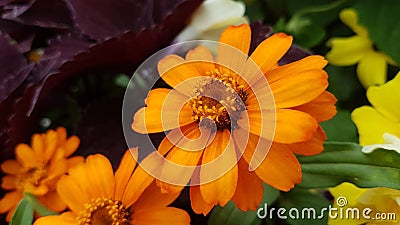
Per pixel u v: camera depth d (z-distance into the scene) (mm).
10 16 252
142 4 257
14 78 241
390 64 292
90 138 241
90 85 267
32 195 216
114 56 241
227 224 213
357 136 245
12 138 239
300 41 283
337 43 287
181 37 246
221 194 187
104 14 252
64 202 216
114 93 270
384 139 214
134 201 203
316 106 195
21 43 259
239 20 245
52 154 231
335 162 209
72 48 244
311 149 192
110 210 203
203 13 245
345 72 292
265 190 217
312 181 209
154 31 236
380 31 287
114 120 245
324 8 294
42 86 232
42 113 254
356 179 206
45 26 255
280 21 288
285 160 190
